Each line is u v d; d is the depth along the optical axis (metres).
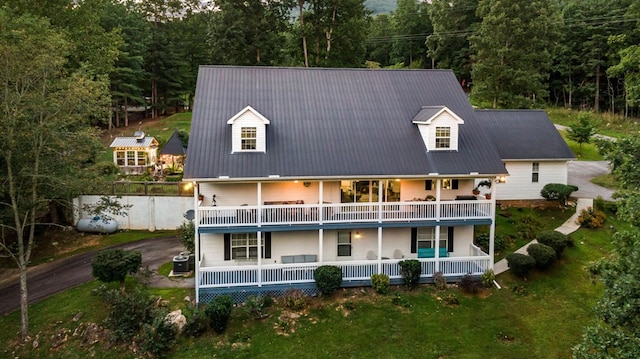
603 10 62.50
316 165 21.28
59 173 20.48
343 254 23.00
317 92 25.17
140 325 18.28
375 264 21.69
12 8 29.27
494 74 43.66
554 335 18.25
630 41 56.75
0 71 18.61
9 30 21.89
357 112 24.41
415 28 81.12
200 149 21.12
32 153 19.83
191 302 20.33
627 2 60.69
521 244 25.72
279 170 20.77
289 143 22.16
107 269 20.77
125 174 37.34
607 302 12.05
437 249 21.95
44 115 20.25
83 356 17.62
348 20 45.44
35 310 20.73
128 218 30.94
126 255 21.55
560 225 27.50
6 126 18.84
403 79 26.84
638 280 11.28
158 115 66.19
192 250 24.58
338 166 21.38
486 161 22.50
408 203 21.62
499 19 42.78
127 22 57.88
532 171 30.91
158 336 17.31
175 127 56.31
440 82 26.97
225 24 44.69
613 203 28.92
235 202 22.19
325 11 45.22
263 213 20.80
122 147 40.75
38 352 18.22
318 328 18.73
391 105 25.14
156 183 30.83
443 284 21.55
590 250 24.36
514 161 30.47
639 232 12.38
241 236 22.16
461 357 17.08
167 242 28.80
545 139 31.77
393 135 23.39
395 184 23.58
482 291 21.34
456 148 22.91
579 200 30.98
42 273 24.73
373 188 23.36
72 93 19.83
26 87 19.48
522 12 43.47
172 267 24.53
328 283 20.45
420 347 17.61
